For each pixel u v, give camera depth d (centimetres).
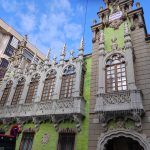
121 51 1614
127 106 1307
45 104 1775
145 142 1200
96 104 1433
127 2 1948
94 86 1667
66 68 1938
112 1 2116
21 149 1762
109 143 1412
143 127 1254
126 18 1859
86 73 1839
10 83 2384
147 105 1315
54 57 2131
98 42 1914
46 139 1662
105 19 2017
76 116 1528
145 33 1730
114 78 1553
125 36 1653
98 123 1443
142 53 1570
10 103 2134
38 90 1973
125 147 1527
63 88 1823
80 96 1611
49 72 2053
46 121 1772
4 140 849
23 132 1845
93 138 1400
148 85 1394
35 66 2327
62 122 1659
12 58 2825
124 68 1545
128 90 1362
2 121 2064
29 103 1917
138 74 1484
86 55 1956
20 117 1894
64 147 1542
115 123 1370
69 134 1578
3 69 2806
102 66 1642
